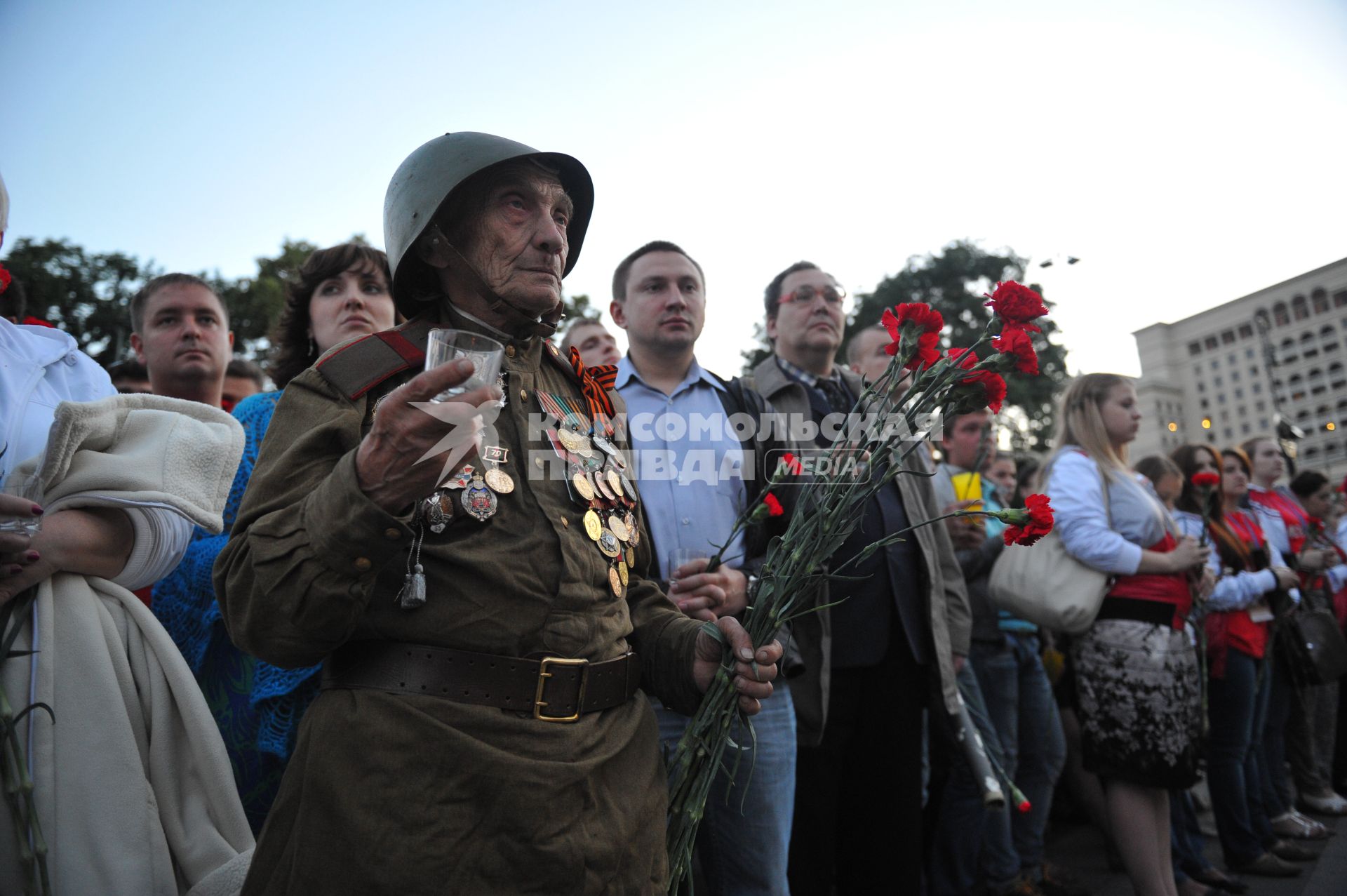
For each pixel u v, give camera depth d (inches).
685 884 93.3
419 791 47.7
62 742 54.2
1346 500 261.4
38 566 55.7
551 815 49.0
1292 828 179.5
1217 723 161.2
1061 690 168.9
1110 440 134.8
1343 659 189.5
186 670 61.1
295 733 75.4
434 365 44.9
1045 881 149.1
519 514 55.2
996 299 69.0
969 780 135.0
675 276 107.5
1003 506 171.5
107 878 53.2
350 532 44.9
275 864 48.9
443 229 61.1
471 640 51.0
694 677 65.2
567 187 68.9
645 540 69.6
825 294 129.0
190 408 66.5
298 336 104.0
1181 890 143.3
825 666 101.6
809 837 105.6
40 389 65.9
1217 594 161.5
